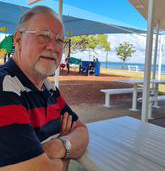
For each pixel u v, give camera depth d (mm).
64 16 8875
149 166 1293
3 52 10945
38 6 1200
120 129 1998
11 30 12719
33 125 1078
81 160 1335
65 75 14023
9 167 833
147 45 2992
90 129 1977
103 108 5918
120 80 6414
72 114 1521
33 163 870
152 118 5113
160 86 11938
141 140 1723
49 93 1275
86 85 9844
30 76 1157
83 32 13172
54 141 1174
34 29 1122
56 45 1179
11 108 898
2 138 841
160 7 5348
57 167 997
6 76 990
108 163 1309
